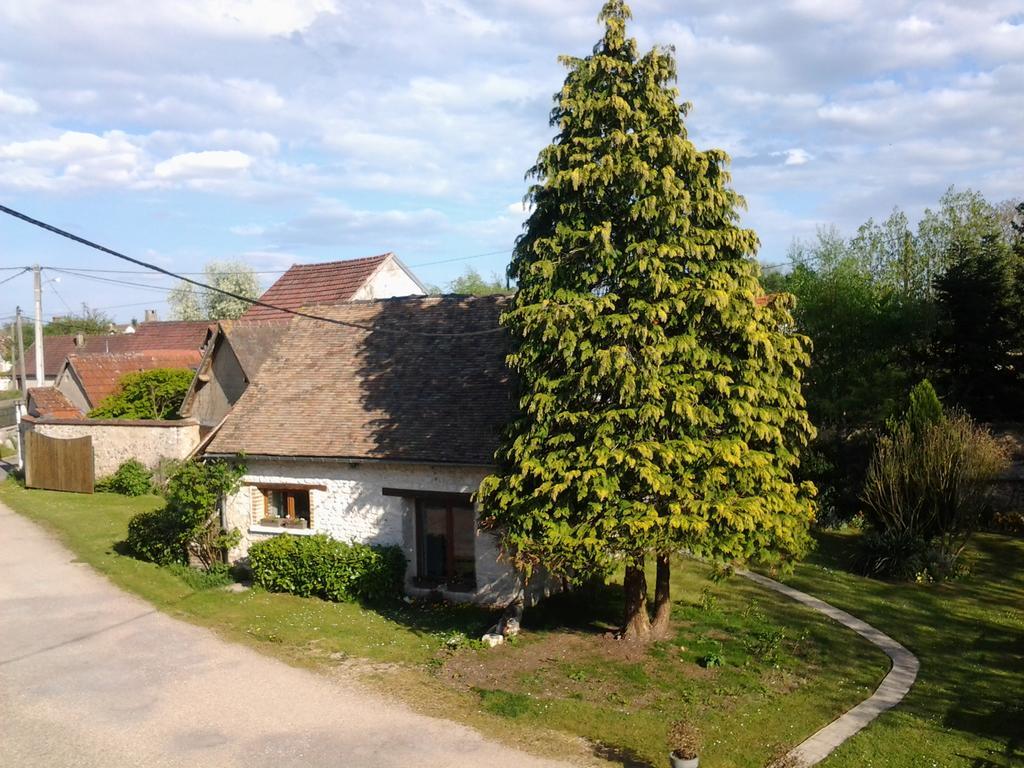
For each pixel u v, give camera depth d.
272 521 19.91
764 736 11.41
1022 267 28.20
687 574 20.38
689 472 12.99
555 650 14.73
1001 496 24.97
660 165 13.30
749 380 13.13
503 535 14.64
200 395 30.09
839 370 27.30
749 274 13.84
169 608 16.89
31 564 20.22
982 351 28.02
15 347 65.81
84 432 31.97
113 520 25.44
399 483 18.22
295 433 19.56
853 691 13.17
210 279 61.31
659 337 12.85
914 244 44.53
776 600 18.23
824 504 25.58
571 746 10.95
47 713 11.70
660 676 13.58
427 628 15.98
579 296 13.30
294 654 14.33
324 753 10.59
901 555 20.27
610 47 13.67
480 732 11.30
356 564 17.55
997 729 11.75
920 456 21.16
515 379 15.48
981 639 15.78
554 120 14.02
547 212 14.02
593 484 12.77
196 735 11.06
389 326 21.69
